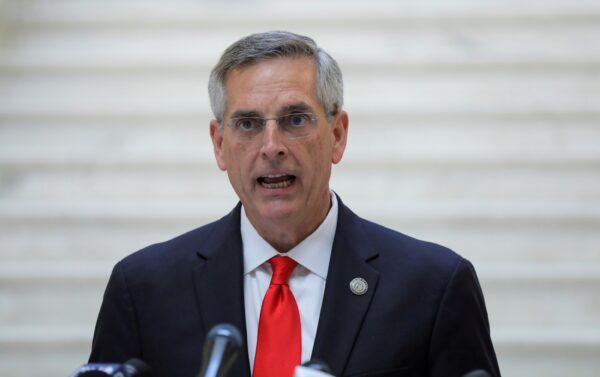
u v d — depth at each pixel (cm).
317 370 583
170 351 773
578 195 1655
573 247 1591
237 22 1880
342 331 761
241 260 797
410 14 1855
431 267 789
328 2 1883
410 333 763
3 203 1670
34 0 1920
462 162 1677
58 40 1889
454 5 1859
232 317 771
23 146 1753
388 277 786
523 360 1473
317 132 755
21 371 1501
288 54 754
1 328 1524
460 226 1606
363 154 1680
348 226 812
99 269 1568
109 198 1689
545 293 1536
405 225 1602
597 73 1788
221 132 782
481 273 1533
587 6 1845
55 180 1711
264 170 749
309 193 763
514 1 1859
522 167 1675
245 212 805
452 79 1794
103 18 1895
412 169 1681
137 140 1758
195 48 1864
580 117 1723
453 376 763
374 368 751
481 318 792
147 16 1889
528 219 1602
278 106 744
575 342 1462
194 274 798
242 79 753
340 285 779
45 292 1573
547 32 1841
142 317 791
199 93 1820
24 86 1836
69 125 1777
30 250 1627
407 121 1733
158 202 1673
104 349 795
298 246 793
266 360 754
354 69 1803
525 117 1728
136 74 1841
